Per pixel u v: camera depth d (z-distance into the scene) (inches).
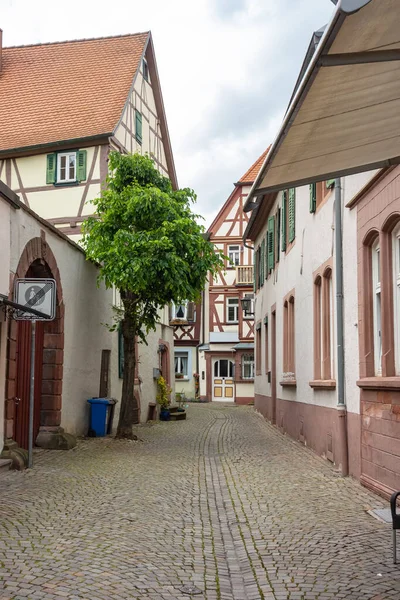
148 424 790.5
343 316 399.5
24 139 829.8
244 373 1438.2
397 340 319.0
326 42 131.7
